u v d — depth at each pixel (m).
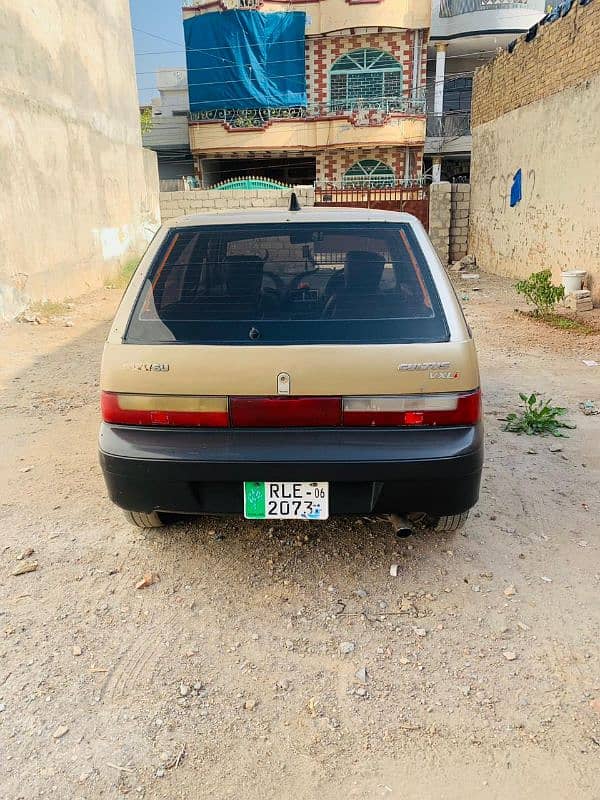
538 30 11.51
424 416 2.54
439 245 16.11
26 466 4.18
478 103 15.13
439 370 2.52
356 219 3.00
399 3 21.23
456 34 22.06
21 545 3.21
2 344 7.55
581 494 3.71
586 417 5.03
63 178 10.23
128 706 2.20
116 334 2.69
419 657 2.42
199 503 2.68
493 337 8.12
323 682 2.31
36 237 9.24
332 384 2.51
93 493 3.78
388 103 22.08
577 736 2.07
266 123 22.16
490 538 3.23
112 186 12.69
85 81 11.36
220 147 22.48
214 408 2.55
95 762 1.98
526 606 2.71
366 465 2.49
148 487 2.62
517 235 13.06
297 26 21.70
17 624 2.61
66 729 2.10
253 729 2.11
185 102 26.09
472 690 2.26
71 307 9.74
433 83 24.66
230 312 2.68
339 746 2.04
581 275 9.84
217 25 21.33
